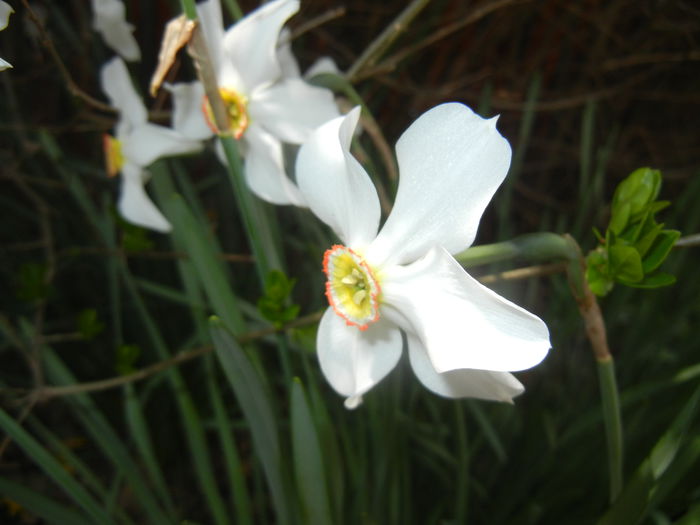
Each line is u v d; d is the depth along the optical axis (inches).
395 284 3.9
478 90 13.7
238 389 5.0
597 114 14.7
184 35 4.1
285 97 5.3
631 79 13.2
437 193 3.8
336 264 4.2
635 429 7.4
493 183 3.6
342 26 12.7
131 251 7.5
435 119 3.7
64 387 6.8
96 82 11.5
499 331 3.4
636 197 4.0
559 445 7.5
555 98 14.3
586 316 4.2
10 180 10.9
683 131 15.3
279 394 10.6
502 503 7.9
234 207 10.6
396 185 5.6
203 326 7.1
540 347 3.3
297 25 10.8
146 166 6.5
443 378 4.1
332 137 4.0
